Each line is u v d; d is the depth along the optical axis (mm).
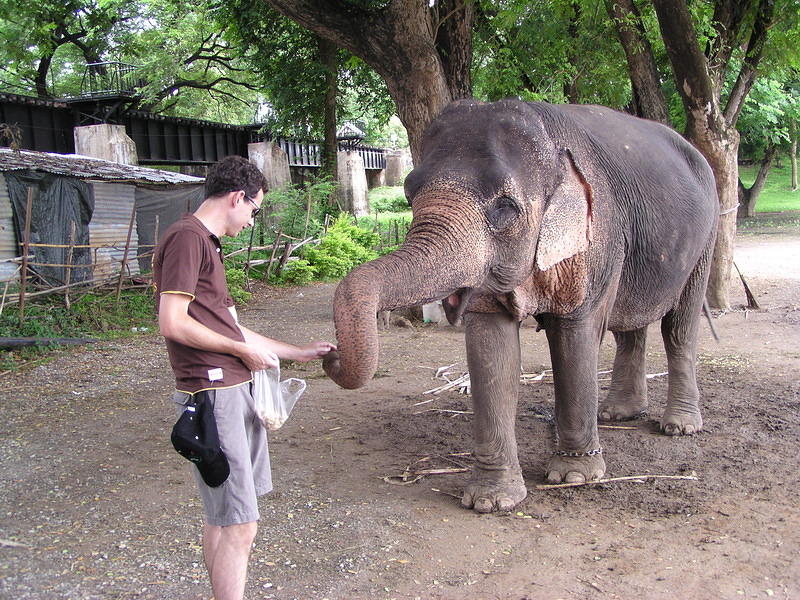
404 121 9680
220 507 3031
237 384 3041
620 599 3381
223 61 31422
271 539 4125
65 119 23375
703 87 10320
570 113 4695
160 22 29562
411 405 7074
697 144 10836
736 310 11938
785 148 39656
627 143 4918
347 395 7570
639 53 11172
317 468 5363
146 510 4598
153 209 16875
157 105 32281
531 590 3488
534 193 3912
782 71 14781
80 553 3979
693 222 5363
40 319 11852
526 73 14445
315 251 20484
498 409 4488
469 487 4574
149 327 12578
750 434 5840
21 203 13430
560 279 4238
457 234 3592
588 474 4797
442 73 9500
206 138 27609
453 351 9758
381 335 11031
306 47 23172
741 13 11359
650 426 6164
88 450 5945
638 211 4770
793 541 3932
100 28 28891
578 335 4539
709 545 3912
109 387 8383
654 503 4531
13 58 26109
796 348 9047
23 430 6602
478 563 3793
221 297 3115
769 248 22172
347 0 9641
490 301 4273
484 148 3844
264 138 29047
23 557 3936
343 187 35344
